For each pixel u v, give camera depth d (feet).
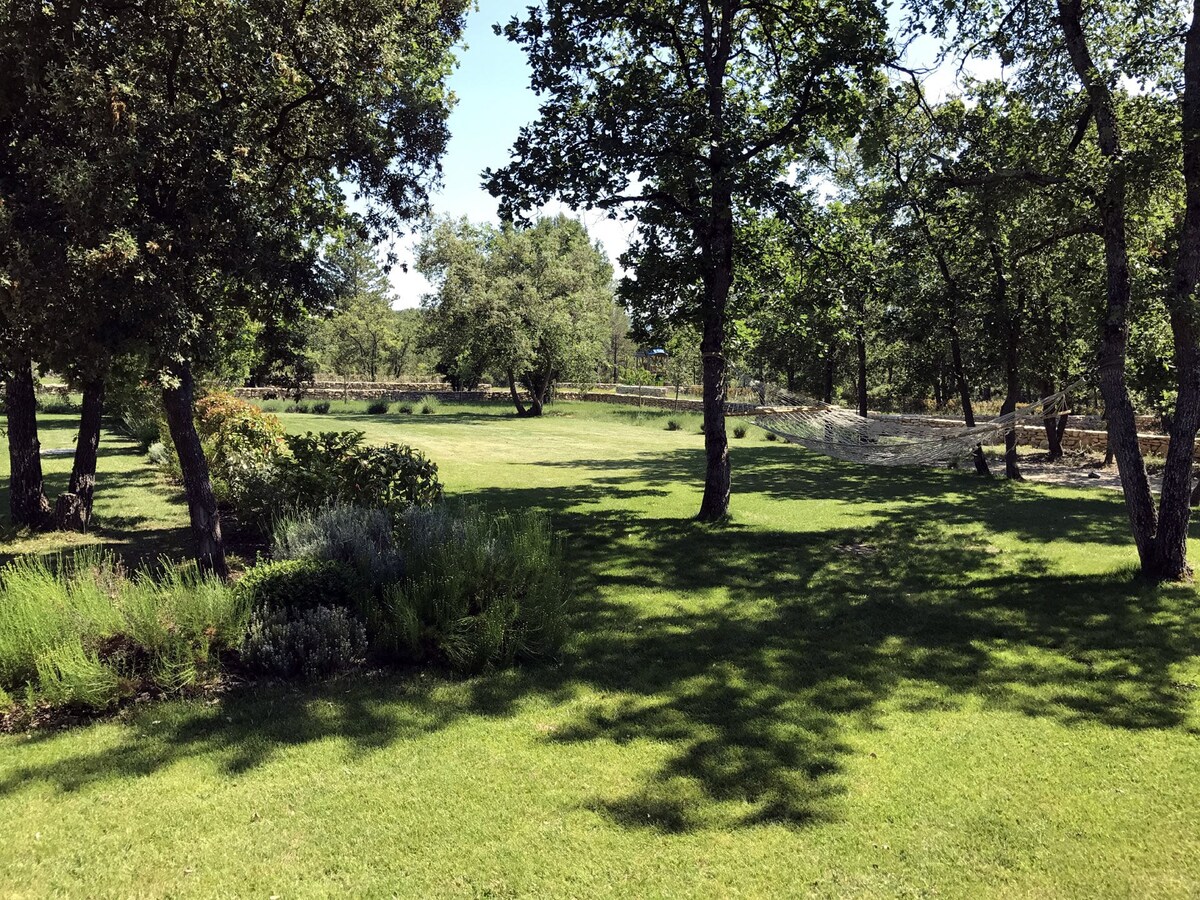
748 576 31.01
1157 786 14.65
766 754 15.90
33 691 17.37
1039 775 15.08
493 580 22.76
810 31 40.52
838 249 45.19
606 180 37.58
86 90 19.84
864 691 19.40
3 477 51.83
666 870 11.99
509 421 131.54
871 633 24.06
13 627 17.97
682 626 24.62
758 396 50.21
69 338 20.01
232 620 19.76
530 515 27.81
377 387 195.72
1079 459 80.53
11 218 19.83
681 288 43.11
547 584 23.06
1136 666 21.11
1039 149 32.78
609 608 26.50
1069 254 38.37
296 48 24.54
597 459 78.07
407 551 24.73
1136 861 12.30
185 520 39.81
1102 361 30.35
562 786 14.52
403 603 20.99
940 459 39.83
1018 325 61.11
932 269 61.93
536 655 21.70
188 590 20.26
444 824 13.19
